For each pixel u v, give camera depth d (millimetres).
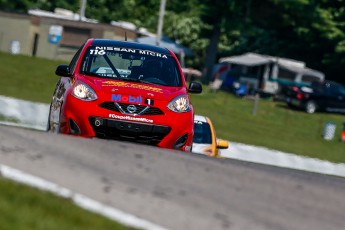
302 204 26891
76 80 40375
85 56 42375
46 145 30453
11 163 26672
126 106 39031
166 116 39438
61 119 39906
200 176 28797
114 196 24609
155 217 23125
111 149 31453
